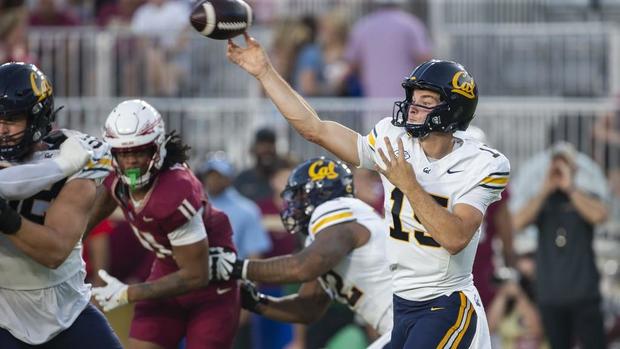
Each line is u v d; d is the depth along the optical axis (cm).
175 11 4069
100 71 3819
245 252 3212
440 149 1906
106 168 1822
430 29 4272
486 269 3222
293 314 2262
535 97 3891
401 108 1900
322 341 3306
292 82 4016
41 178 1720
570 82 4000
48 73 3803
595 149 3725
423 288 1934
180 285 2112
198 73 3869
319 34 4228
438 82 1867
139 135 2003
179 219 2052
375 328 2216
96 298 2117
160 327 2245
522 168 3731
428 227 1827
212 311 2230
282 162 3478
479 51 4053
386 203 1941
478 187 1883
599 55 3984
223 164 3216
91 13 4422
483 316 1948
